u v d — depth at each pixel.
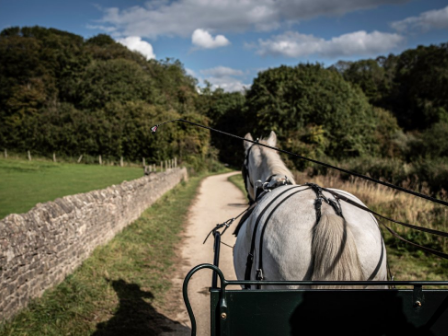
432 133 38.66
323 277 2.27
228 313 2.07
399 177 16.64
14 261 4.85
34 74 58.84
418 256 7.53
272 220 2.70
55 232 6.09
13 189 19.34
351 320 2.10
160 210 14.54
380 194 12.00
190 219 13.48
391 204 10.71
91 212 7.85
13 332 4.42
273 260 2.53
